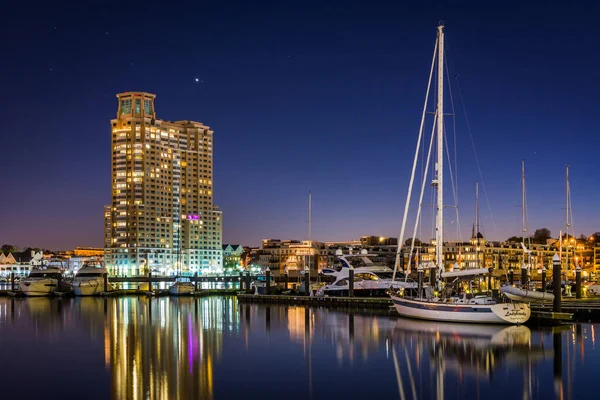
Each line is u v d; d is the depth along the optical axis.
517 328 89.62
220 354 73.69
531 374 61.53
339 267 157.00
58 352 76.62
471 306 94.44
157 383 59.19
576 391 55.50
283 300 158.38
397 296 107.12
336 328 95.75
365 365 66.25
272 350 76.06
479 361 67.56
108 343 83.94
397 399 53.62
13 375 63.06
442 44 102.12
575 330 87.75
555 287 95.44
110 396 55.03
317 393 55.38
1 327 105.38
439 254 102.25
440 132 101.75
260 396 54.59
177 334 92.88
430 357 69.88
